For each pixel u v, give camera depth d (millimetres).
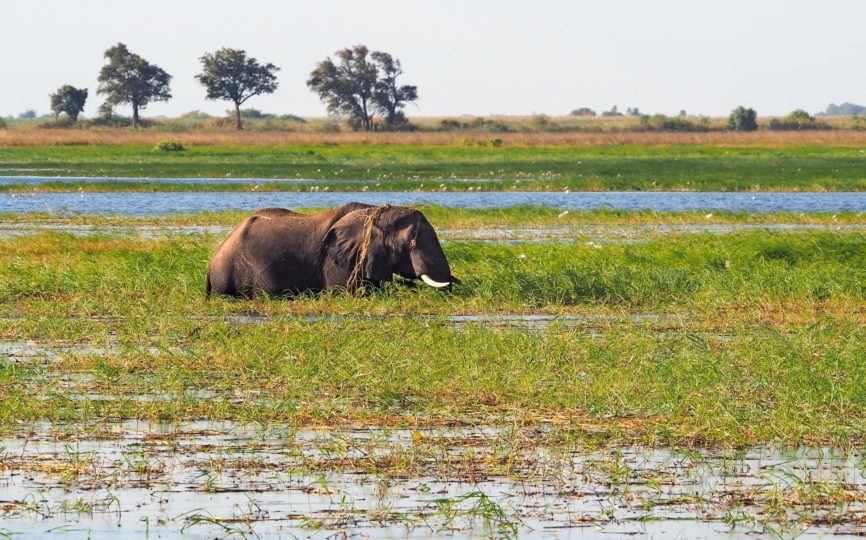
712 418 37656
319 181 184000
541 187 172125
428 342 47594
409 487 32094
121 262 71875
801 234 92938
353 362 44438
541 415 38938
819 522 29734
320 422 38125
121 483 32250
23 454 34625
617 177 192750
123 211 127688
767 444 36344
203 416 38969
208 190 163750
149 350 48750
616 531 29094
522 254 72375
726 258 76500
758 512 30438
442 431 37125
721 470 33750
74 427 37500
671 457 34969
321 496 31344
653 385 41562
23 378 43406
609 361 45375
